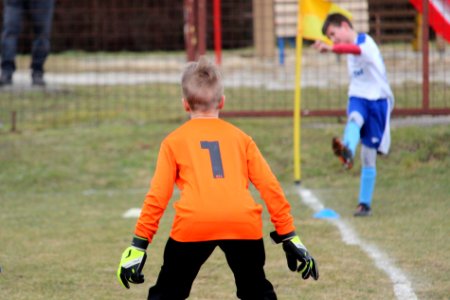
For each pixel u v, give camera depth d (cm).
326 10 3117
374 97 2642
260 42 5647
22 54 5928
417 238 2328
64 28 6444
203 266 2108
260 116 3722
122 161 3641
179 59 6025
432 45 5812
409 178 3181
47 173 3531
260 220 1398
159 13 6512
